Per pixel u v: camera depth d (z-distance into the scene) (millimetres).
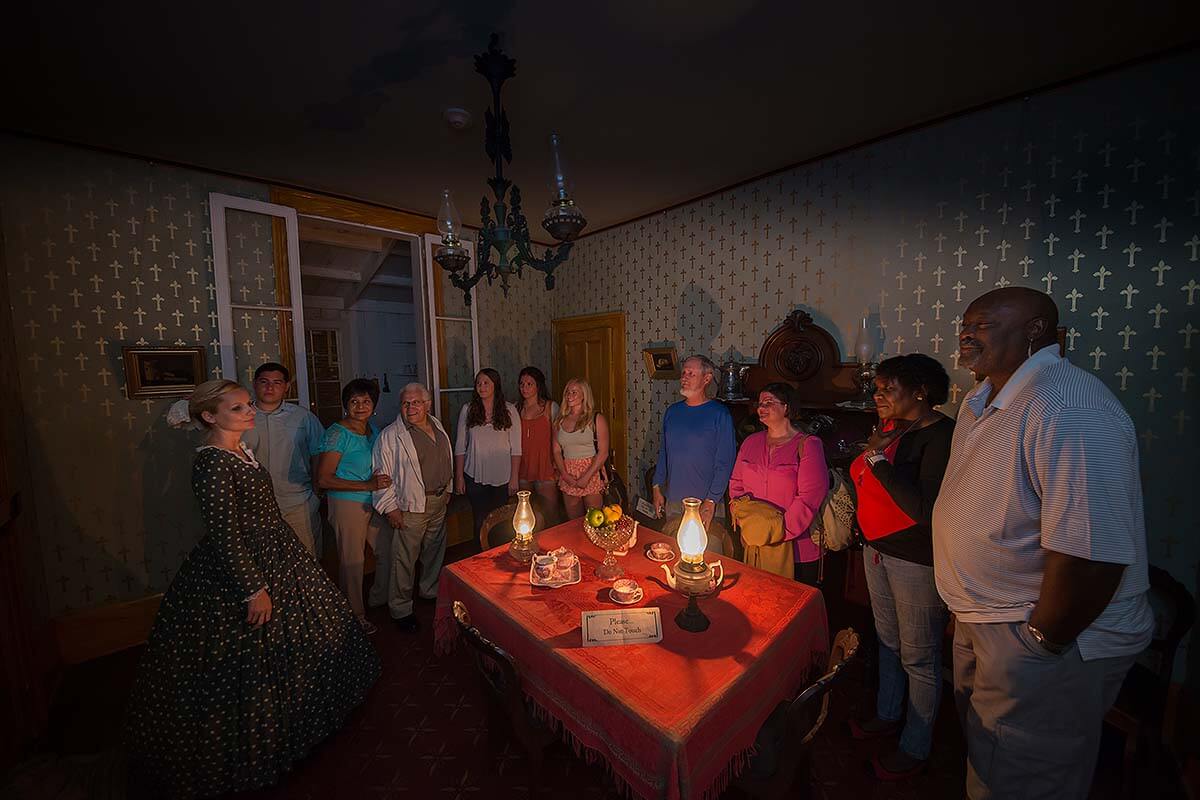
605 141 2867
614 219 4473
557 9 1737
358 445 2951
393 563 3090
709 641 1583
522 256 1822
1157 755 1712
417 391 3059
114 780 1625
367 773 2031
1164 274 2096
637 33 1883
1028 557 1321
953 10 1771
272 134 2686
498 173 1861
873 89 2334
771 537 2184
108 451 2910
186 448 3141
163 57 1971
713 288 3861
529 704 1767
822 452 2324
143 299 3000
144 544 3031
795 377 3307
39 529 2691
